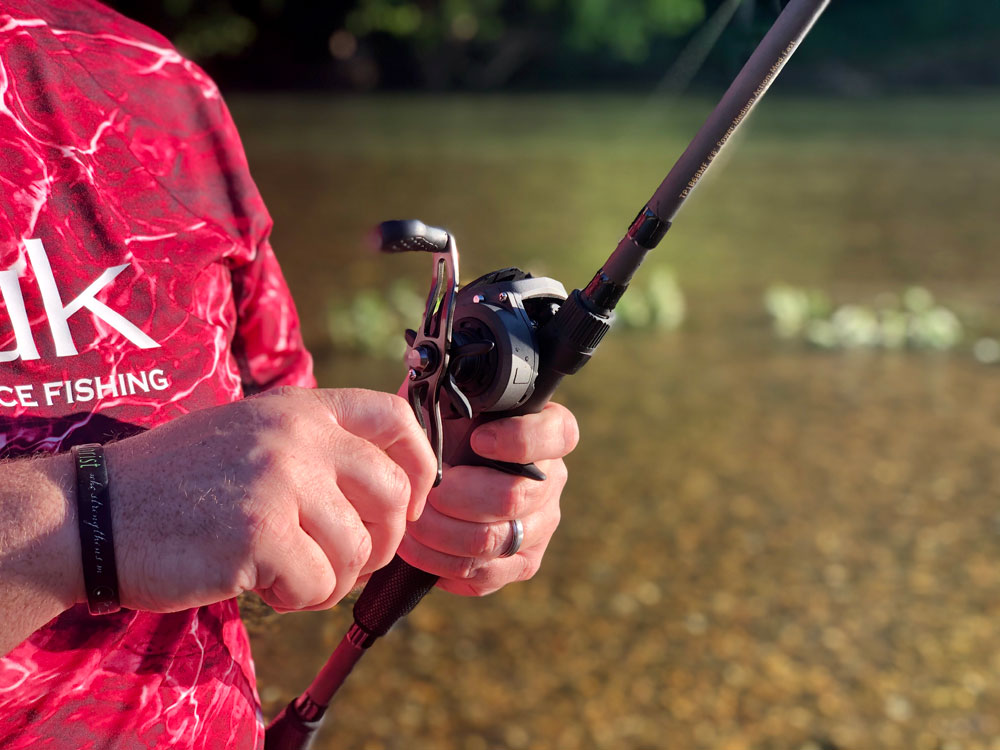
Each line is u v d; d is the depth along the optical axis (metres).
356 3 37.03
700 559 5.21
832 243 13.55
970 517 5.75
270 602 0.83
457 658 4.34
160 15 33.62
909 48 38.81
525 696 4.13
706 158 0.91
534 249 13.04
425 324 1.01
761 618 4.72
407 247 0.95
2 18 1.00
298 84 39.56
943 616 4.78
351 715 3.95
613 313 1.00
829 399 7.65
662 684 4.23
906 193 17.52
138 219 1.05
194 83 1.15
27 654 0.90
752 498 5.89
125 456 0.77
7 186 0.95
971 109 32.19
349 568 0.79
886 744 3.94
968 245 13.38
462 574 1.12
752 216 15.53
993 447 6.76
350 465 0.80
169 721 0.98
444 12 38.00
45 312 0.95
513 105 34.84
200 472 0.76
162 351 1.02
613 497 5.85
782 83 37.12
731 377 8.13
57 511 0.74
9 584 0.72
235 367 1.18
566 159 22.36
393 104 34.94
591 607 4.76
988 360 8.70
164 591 0.75
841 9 38.59
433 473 0.88
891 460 6.50
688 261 12.48
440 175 19.78
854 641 4.57
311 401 0.82
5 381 0.92
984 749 3.91
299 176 19.36
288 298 1.31
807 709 4.11
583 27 39.44
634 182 19.27
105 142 1.04
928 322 9.13
